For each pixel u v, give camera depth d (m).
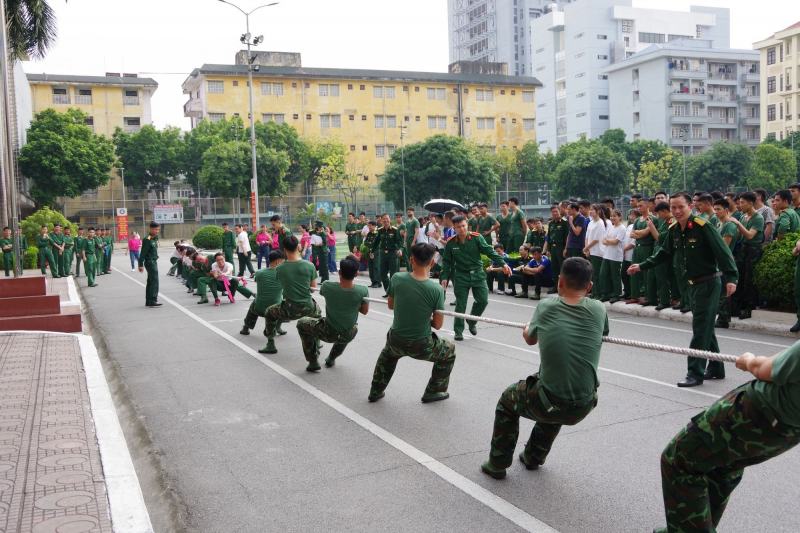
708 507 3.13
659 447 5.11
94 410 6.11
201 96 73.88
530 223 15.33
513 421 4.43
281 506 4.24
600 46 108.69
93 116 71.06
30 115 58.28
